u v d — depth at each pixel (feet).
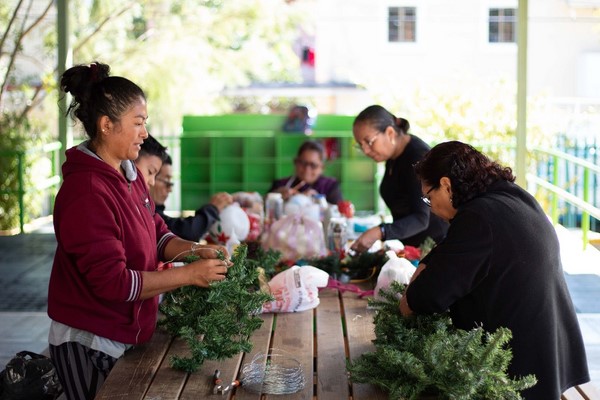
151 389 8.59
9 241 29.58
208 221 14.33
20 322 18.95
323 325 10.94
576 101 38.96
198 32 47.55
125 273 8.89
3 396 10.36
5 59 41.55
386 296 9.53
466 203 8.69
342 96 51.78
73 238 8.76
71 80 9.04
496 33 47.34
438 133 36.76
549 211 33.99
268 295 9.55
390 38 48.60
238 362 9.40
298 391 8.60
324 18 49.21
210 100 49.65
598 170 24.30
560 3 43.34
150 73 46.80
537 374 8.44
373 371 8.50
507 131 36.29
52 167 35.37
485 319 8.51
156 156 12.05
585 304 19.80
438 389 8.11
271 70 51.42
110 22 46.26
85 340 9.28
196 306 9.59
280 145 32.30
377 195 32.37
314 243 14.21
